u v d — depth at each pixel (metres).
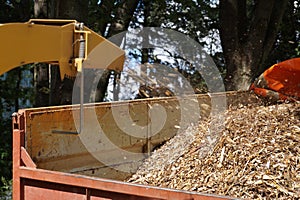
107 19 11.88
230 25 10.88
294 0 14.27
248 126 5.51
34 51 4.14
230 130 5.49
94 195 3.13
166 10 14.14
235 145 5.02
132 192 2.93
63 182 3.28
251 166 4.48
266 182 4.15
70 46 4.40
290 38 14.50
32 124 4.20
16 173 3.63
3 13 13.29
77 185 3.20
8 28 3.95
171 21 14.23
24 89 15.08
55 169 4.54
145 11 14.38
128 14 11.90
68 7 8.05
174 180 4.83
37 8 10.79
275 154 4.64
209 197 2.61
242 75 10.74
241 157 4.71
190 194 2.68
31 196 3.54
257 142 4.98
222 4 10.97
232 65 10.85
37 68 11.34
